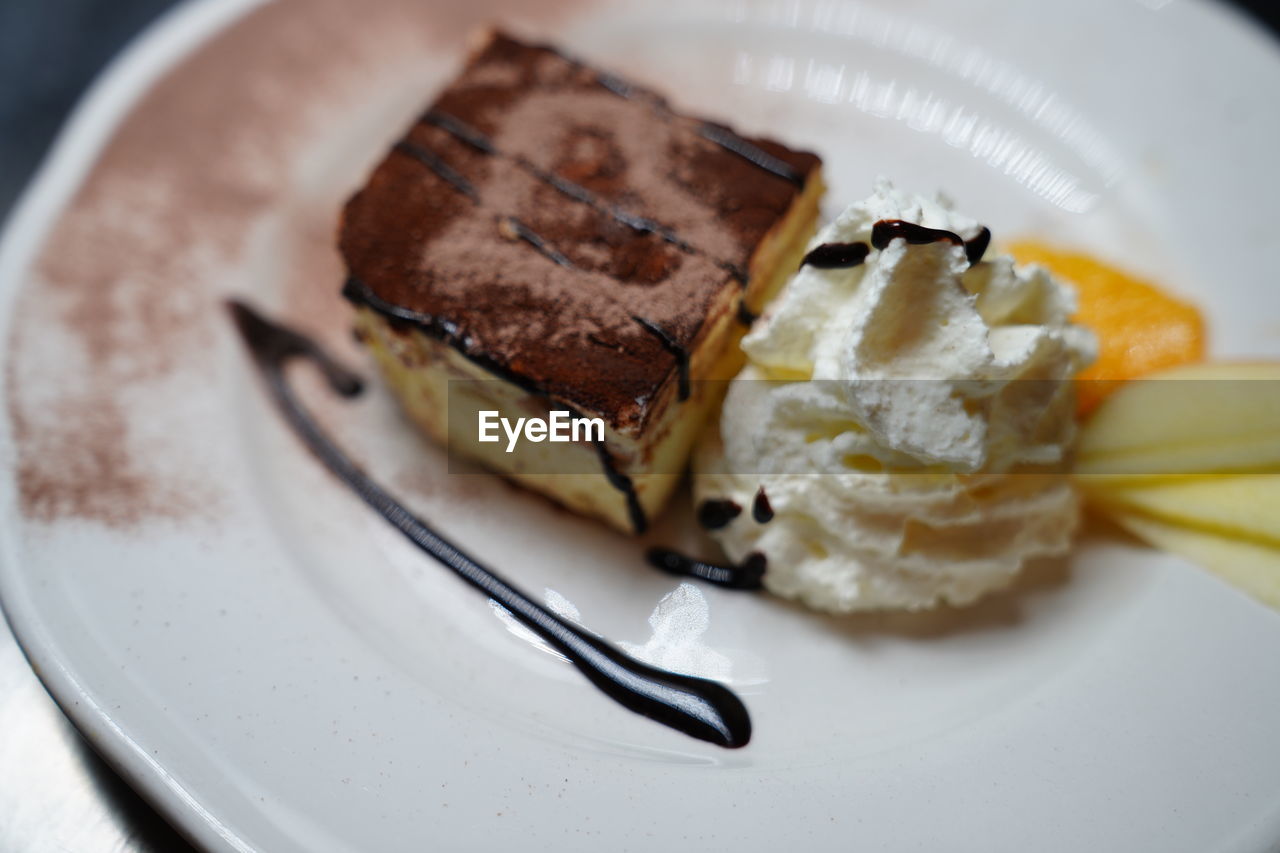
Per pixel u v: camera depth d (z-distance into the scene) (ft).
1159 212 1.17
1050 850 0.96
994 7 1.24
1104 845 0.96
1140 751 0.99
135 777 0.97
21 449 1.07
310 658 1.03
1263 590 1.03
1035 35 1.23
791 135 1.25
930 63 1.25
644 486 1.07
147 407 1.11
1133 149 1.20
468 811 0.98
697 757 1.02
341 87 1.24
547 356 1.03
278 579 1.06
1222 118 1.18
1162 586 1.05
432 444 1.15
